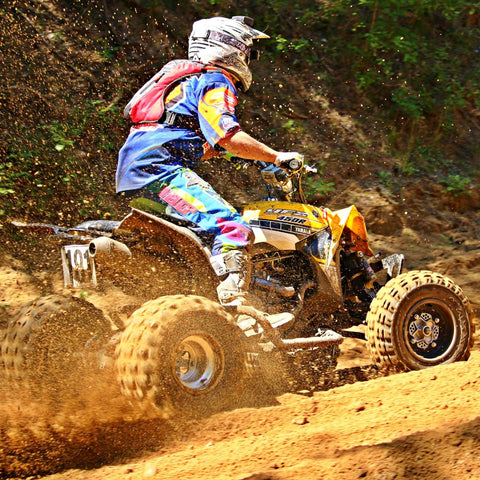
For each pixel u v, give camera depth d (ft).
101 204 26.23
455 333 17.21
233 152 15.23
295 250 17.04
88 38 30.58
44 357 14.79
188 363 13.89
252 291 16.83
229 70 16.16
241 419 13.00
